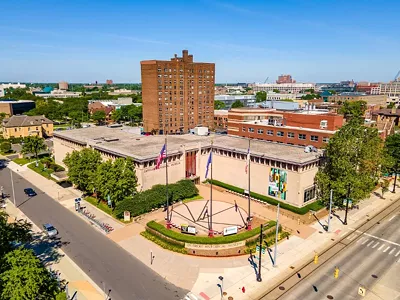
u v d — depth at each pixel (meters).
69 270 41.19
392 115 147.50
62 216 58.34
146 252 45.75
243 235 48.22
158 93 131.88
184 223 53.84
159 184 65.62
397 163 71.94
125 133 93.44
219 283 38.75
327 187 57.50
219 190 71.88
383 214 59.22
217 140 82.06
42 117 141.38
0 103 176.25
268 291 37.19
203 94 147.62
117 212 55.84
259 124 96.25
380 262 43.19
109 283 38.56
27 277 28.17
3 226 35.53
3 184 77.25
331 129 80.81
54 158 99.19
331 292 36.94
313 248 46.84
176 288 37.78
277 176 62.88
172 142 78.50
